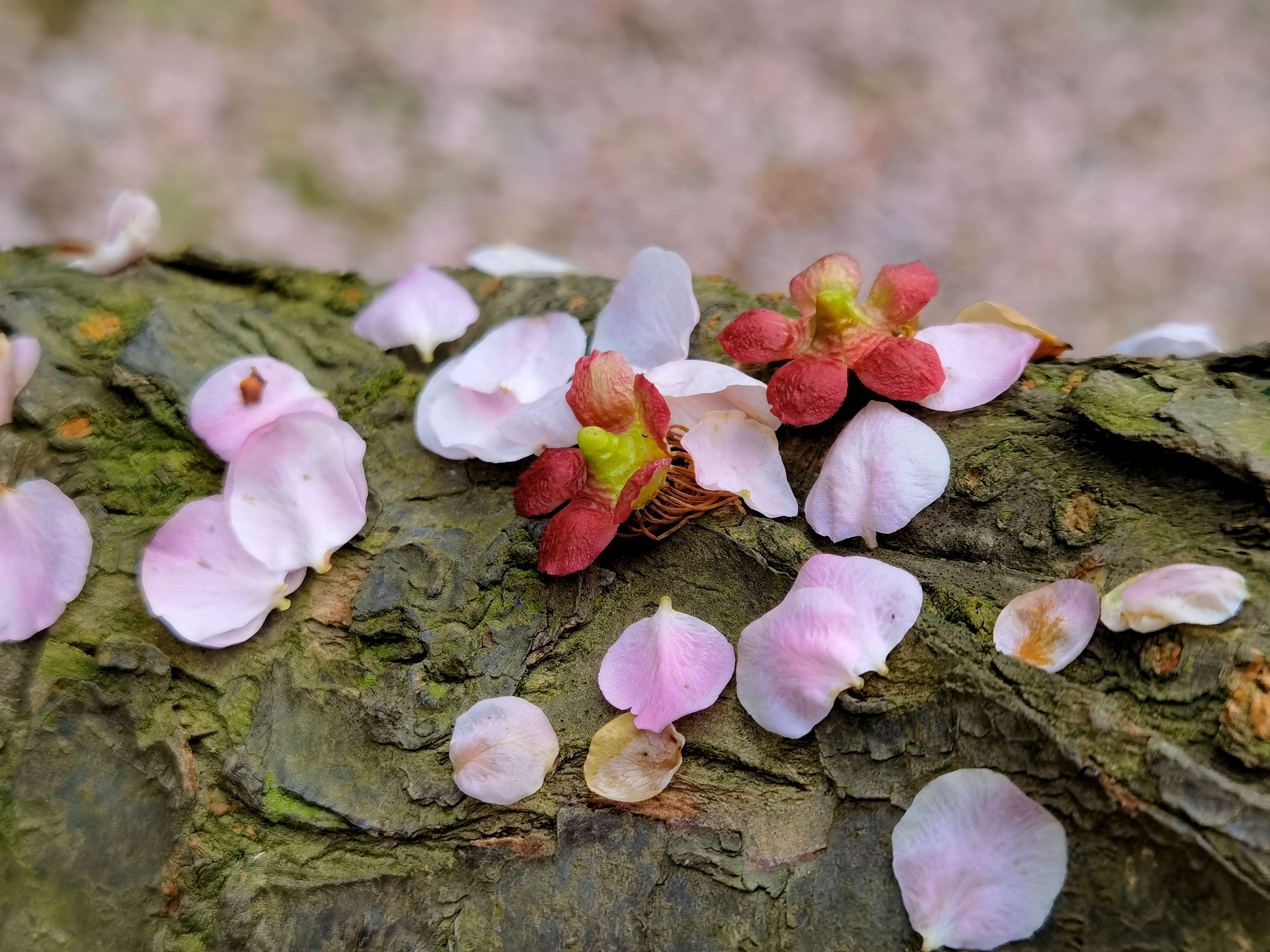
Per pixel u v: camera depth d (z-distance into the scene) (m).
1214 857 0.07
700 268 0.27
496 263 0.12
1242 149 0.29
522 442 0.10
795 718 0.08
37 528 0.09
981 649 0.08
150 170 0.26
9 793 0.09
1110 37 0.31
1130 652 0.08
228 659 0.09
